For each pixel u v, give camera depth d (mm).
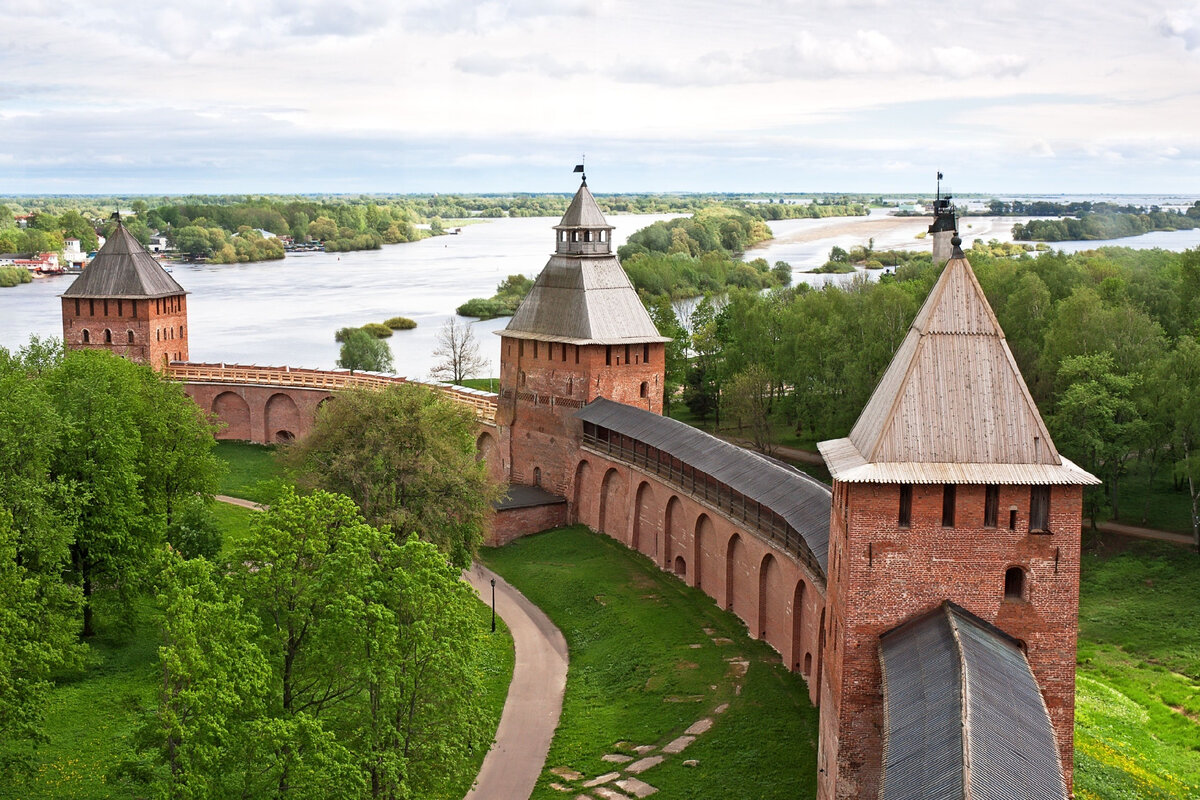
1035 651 36719
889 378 39031
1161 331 94688
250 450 106500
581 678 58312
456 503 63312
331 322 191625
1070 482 35750
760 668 54812
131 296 108125
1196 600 69938
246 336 175875
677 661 57031
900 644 35250
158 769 43250
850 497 36438
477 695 43531
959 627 34438
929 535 36406
